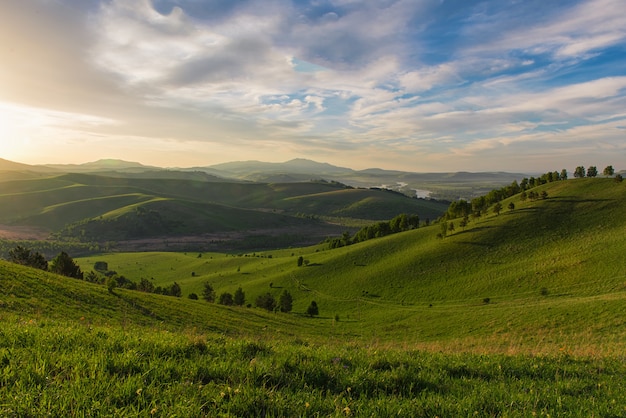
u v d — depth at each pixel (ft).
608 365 27.94
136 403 12.78
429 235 418.31
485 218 411.34
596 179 420.36
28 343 18.12
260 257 620.90
